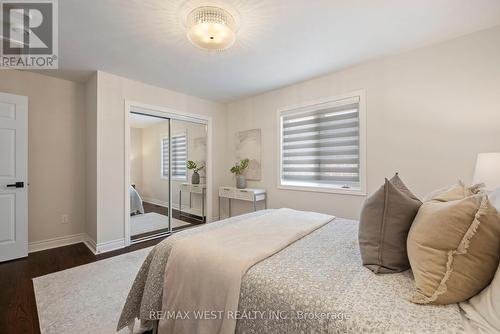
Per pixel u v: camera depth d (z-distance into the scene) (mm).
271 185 3682
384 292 845
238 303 966
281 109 3537
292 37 2150
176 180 3824
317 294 838
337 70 2902
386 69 2559
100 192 2812
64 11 1760
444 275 758
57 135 3068
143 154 3502
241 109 4137
